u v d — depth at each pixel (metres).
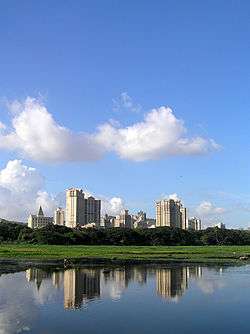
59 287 69.38
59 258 134.75
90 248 191.12
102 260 129.00
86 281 77.75
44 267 106.50
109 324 43.84
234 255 153.00
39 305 52.97
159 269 101.81
